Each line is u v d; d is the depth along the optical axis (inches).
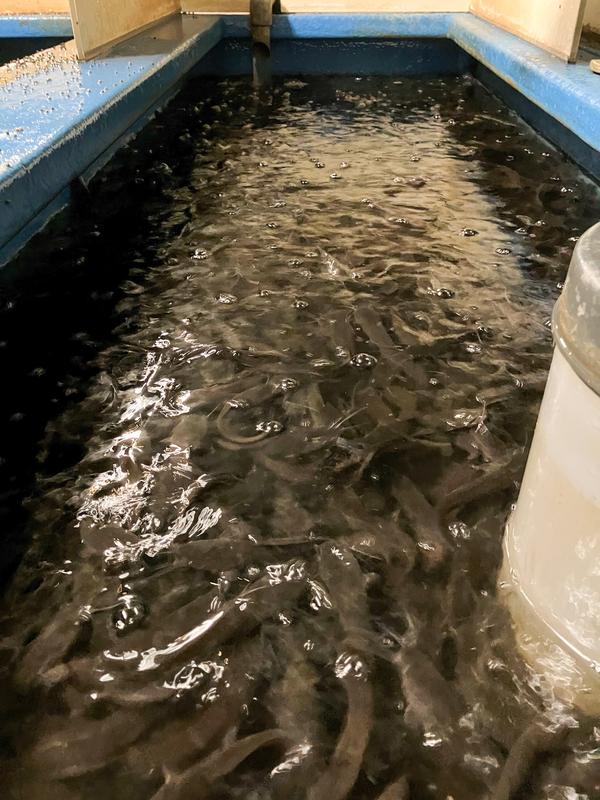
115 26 93.6
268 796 25.3
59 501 38.2
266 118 102.6
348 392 46.2
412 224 69.5
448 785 25.6
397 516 36.8
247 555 34.7
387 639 30.6
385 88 119.4
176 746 26.8
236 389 46.6
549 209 73.2
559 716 27.6
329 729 27.3
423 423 43.4
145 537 35.8
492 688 28.6
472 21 117.0
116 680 29.2
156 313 55.5
